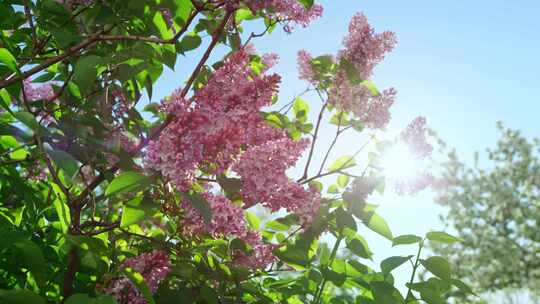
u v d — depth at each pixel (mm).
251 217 3348
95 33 3141
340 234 3021
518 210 21734
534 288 21422
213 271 2787
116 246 2811
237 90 2768
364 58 3605
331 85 3658
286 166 2777
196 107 2689
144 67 2725
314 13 3318
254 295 2859
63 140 2682
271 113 3537
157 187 2521
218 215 2596
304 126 3826
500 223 21953
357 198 3072
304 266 3074
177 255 2734
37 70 2773
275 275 3125
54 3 3039
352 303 3203
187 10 3162
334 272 2918
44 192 3285
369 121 3568
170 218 2785
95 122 2764
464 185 22172
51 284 2744
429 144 3264
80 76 2588
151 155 2377
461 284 2766
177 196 2697
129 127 3078
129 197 2627
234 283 2873
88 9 3092
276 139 3000
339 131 3596
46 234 3074
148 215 2447
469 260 21766
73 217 2674
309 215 3008
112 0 3094
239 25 3693
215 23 3525
